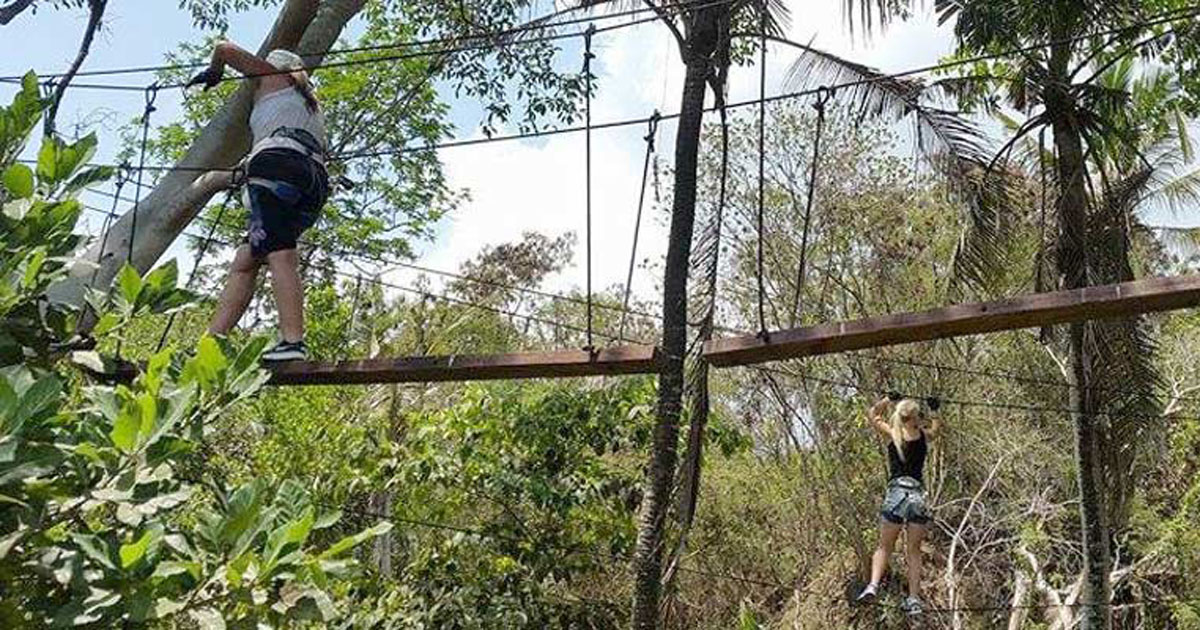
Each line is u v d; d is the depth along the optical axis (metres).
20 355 3.25
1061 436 17.67
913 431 8.80
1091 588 10.98
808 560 17.92
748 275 18.36
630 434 10.24
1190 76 11.45
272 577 2.92
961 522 17.08
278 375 4.72
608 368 4.61
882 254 18.39
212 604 2.88
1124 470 11.41
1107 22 10.38
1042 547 17.19
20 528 2.80
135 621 2.76
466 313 15.30
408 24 11.71
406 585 10.26
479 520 11.19
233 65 5.02
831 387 18.22
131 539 3.00
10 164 3.51
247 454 10.97
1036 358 17.80
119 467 2.90
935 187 16.05
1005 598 17.12
